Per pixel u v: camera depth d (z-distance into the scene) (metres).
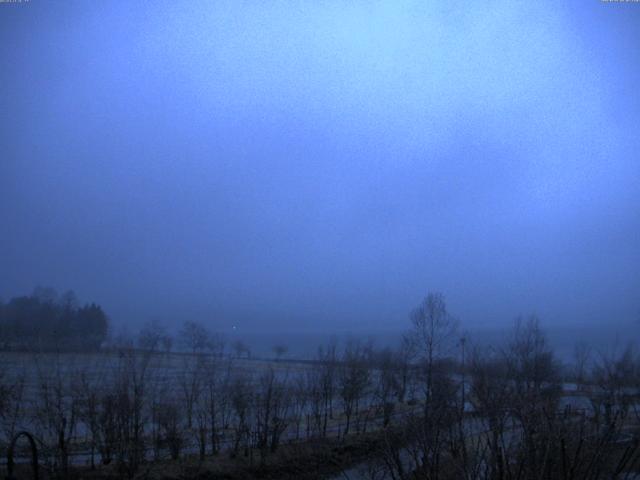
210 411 50.84
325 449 44.94
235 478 41.38
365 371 58.59
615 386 47.78
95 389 47.28
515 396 33.84
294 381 63.69
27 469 37.94
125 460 42.12
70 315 81.25
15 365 53.84
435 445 26.17
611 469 23.05
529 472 21.48
